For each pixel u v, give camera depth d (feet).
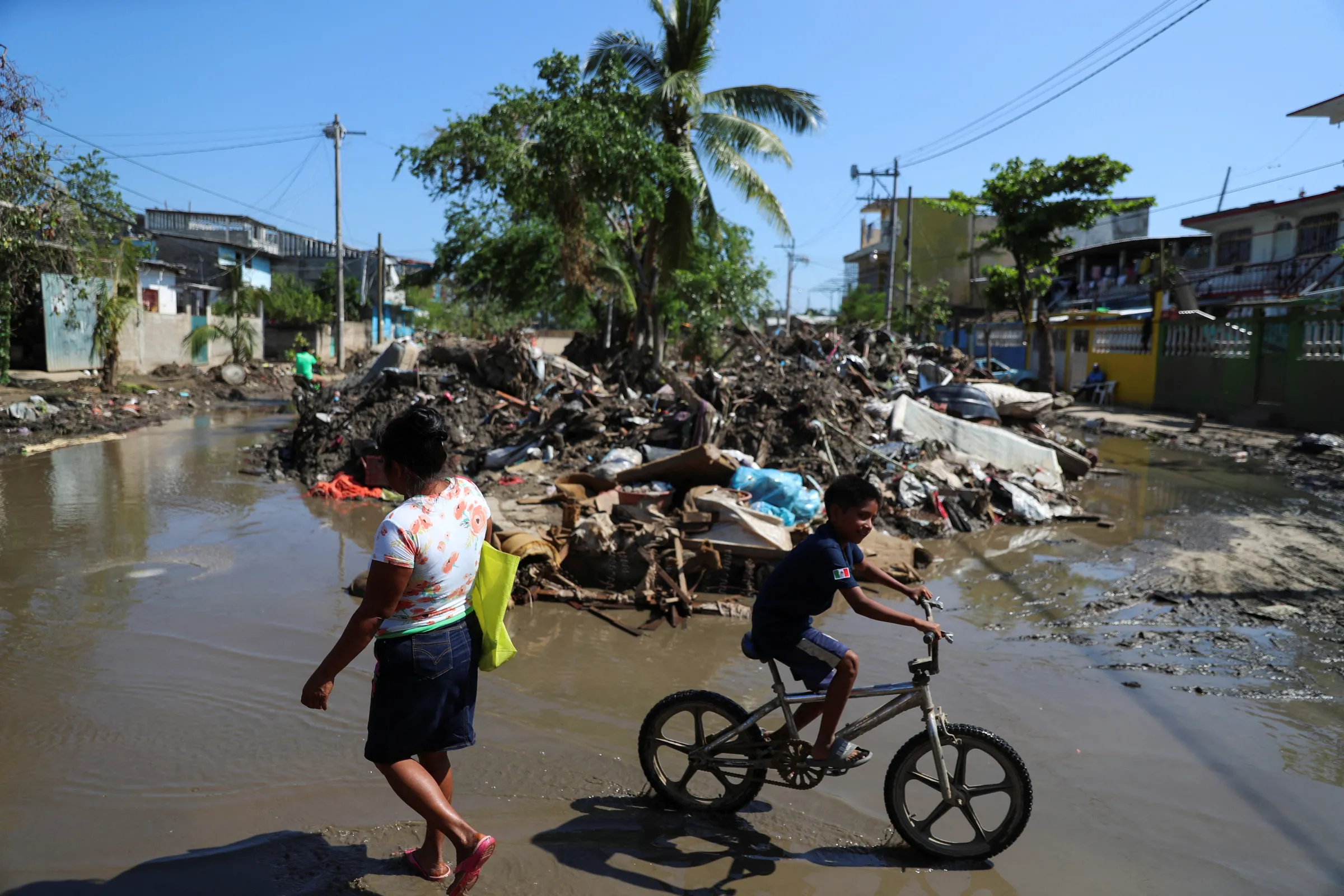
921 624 11.69
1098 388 86.53
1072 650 19.70
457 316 177.58
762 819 12.82
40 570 24.38
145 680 17.08
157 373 88.28
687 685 17.75
